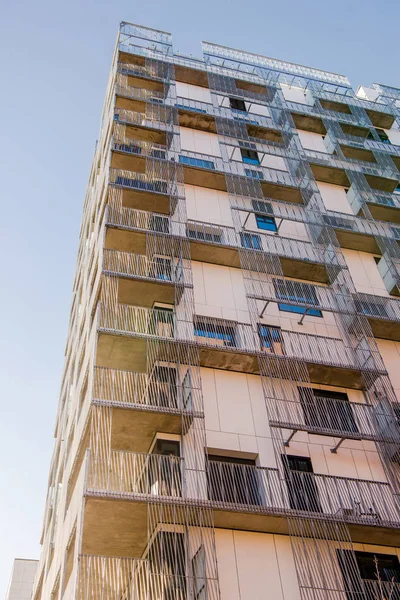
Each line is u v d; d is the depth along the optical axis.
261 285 26.02
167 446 19.77
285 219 29.83
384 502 19.59
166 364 21.88
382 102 46.59
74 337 35.75
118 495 16.84
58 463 31.75
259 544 18.19
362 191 34.75
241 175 31.50
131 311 23.66
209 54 43.09
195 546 17.17
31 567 43.53
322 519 18.34
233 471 18.94
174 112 34.50
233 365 22.67
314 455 21.16
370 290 29.33
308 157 35.94
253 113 38.69
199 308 24.52
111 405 19.12
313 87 44.09
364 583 17.84
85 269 35.88
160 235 25.77
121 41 40.56
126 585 16.97
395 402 23.17
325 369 23.28
